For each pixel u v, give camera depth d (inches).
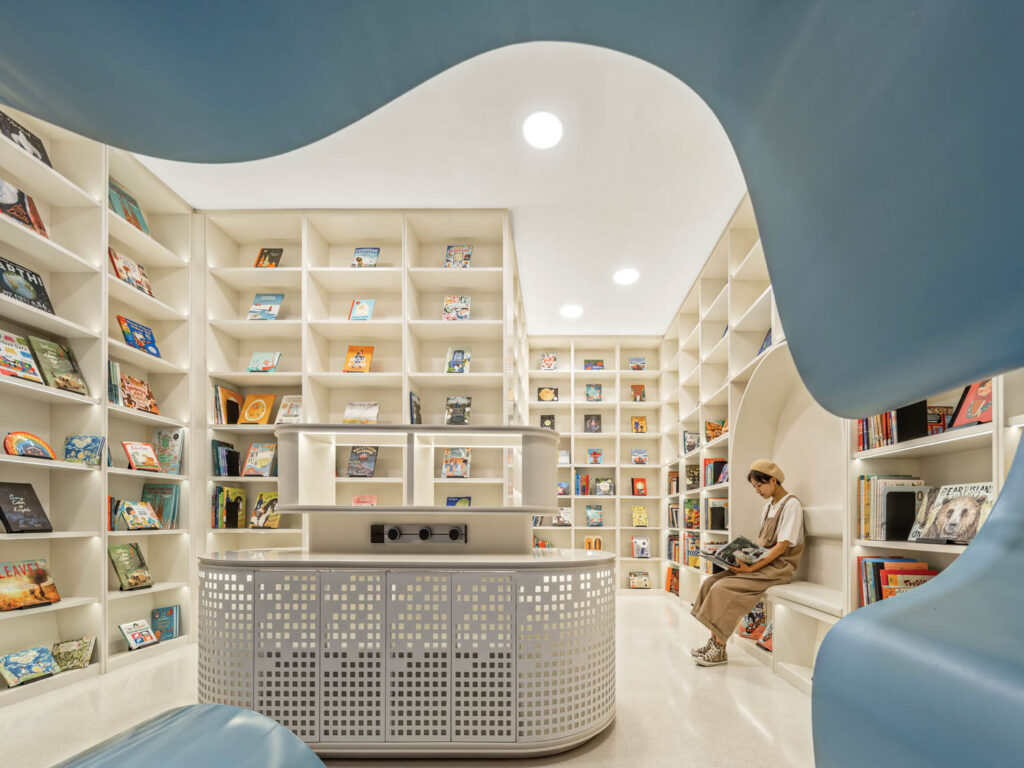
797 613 132.2
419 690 88.9
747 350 173.9
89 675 129.8
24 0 9.0
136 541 163.2
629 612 221.8
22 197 125.3
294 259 194.1
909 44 8.5
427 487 119.6
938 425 95.9
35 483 131.3
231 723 18.1
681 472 246.7
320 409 187.3
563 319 267.3
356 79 12.1
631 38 13.0
